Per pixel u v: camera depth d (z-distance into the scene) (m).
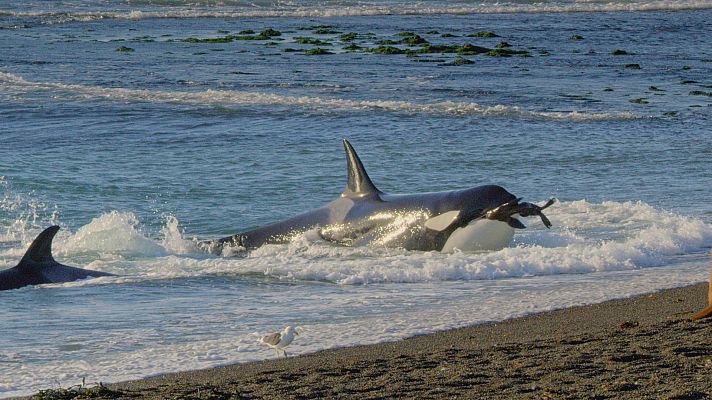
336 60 187.75
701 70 183.75
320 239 63.75
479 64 185.12
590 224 67.88
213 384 32.12
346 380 31.70
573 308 45.31
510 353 34.94
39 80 149.75
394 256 59.12
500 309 45.38
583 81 164.25
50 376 34.91
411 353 36.44
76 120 116.12
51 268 53.03
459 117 122.25
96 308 46.41
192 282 52.44
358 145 103.00
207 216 73.06
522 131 113.12
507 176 88.12
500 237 60.19
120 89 142.12
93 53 190.50
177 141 104.25
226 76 160.88
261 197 79.50
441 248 60.50
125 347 39.25
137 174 87.44
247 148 100.75
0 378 34.69
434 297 48.75
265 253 62.47
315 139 106.38
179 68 170.38
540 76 169.62
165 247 63.75
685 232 64.06
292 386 31.12
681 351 33.97
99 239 63.66
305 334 40.81
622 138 109.62
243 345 39.03
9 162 90.94
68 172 87.44
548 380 30.64
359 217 63.41
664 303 45.56
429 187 83.56
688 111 132.50
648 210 71.56
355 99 136.88
